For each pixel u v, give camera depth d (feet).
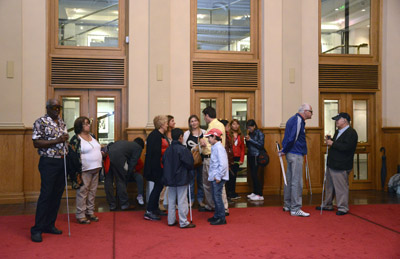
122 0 25.14
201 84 25.54
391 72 27.43
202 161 19.40
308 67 26.55
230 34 26.43
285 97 25.80
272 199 23.66
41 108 23.47
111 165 20.54
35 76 23.45
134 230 16.26
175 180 16.25
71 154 15.40
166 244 14.25
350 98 27.53
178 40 25.31
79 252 13.28
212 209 20.07
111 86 24.72
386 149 27.40
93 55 24.61
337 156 19.47
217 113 26.00
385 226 16.93
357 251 13.44
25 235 15.40
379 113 27.50
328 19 27.40
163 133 18.76
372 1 27.58
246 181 26.12
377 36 27.63
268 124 25.89
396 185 26.02
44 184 14.70
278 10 26.20
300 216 18.89
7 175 22.57
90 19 24.98
